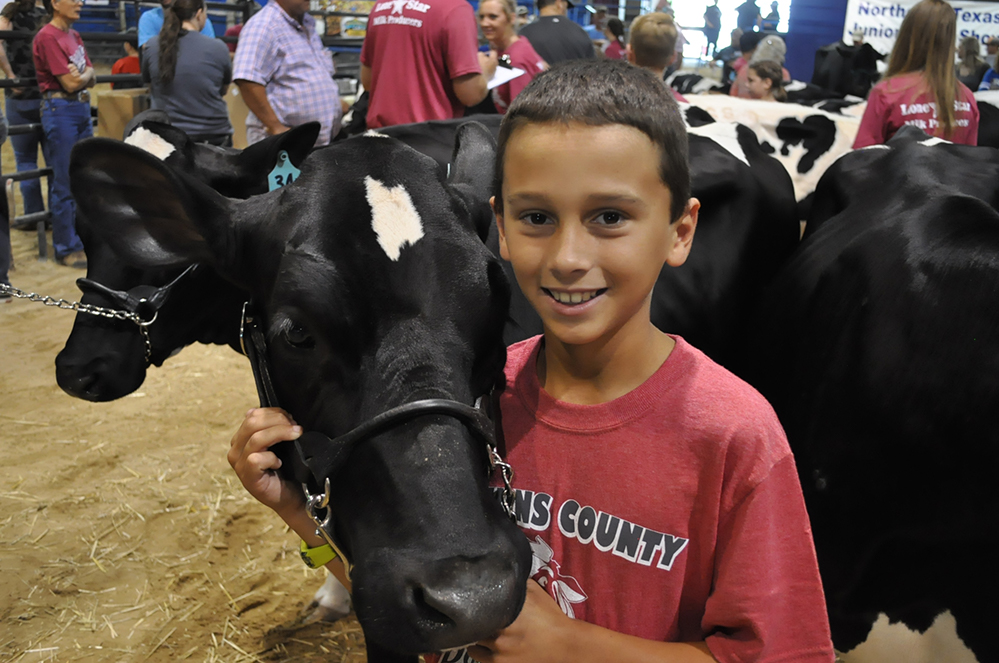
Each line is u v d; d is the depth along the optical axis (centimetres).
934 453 188
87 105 709
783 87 660
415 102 399
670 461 123
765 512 120
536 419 132
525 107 113
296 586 326
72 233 731
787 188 296
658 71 514
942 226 205
